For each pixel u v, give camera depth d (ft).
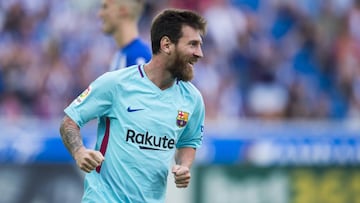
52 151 89.45
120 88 50.52
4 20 131.34
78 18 133.90
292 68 143.54
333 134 100.73
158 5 139.54
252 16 144.25
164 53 50.24
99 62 129.70
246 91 135.95
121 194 50.19
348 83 145.28
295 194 98.48
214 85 131.85
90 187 50.67
